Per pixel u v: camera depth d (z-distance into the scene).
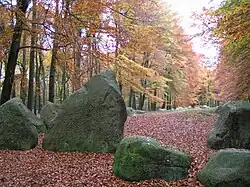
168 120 18.31
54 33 11.41
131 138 7.27
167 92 33.84
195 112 20.75
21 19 10.77
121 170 6.98
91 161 8.79
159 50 24.86
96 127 10.15
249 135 9.88
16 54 12.10
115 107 10.30
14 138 10.40
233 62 14.84
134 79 17.58
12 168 8.07
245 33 8.59
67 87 30.75
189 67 32.72
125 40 12.39
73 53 12.80
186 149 10.15
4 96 12.11
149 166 6.86
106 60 12.64
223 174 6.15
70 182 6.84
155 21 17.73
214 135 10.35
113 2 11.89
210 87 44.31
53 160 8.95
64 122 10.38
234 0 9.41
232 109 10.17
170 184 6.59
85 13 11.23
